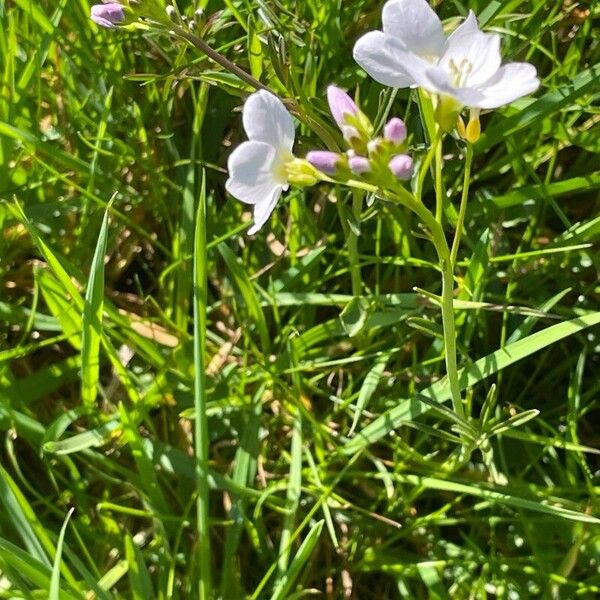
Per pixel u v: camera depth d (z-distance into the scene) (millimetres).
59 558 99
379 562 132
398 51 77
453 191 145
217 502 139
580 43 140
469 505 138
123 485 137
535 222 142
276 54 112
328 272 144
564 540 129
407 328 140
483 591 126
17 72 147
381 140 82
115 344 145
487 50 83
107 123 149
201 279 114
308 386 142
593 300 141
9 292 150
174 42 118
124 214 153
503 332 125
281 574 121
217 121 153
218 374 142
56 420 129
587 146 138
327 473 135
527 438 128
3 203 138
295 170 89
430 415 135
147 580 116
